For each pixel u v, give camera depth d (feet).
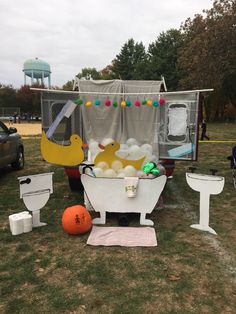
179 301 11.07
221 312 10.51
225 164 36.42
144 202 17.75
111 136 24.21
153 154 23.18
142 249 14.92
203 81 76.74
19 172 32.01
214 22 76.07
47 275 12.74
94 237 16.08
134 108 23.88
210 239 16.05
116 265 13.44
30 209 17.19
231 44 70.69
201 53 75.25
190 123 22.30
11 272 12.98
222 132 90.74
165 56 165.68
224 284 12.07
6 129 31.12
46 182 17.56
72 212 16.47
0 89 217.97
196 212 20.07
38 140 67.67
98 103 23.27
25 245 15.34
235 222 18.44
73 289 11.79
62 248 15.06
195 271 12.99
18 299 11.20
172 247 15.12
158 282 12.21
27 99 211.00
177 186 26.23
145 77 168.66
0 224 18.10
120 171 19.11
